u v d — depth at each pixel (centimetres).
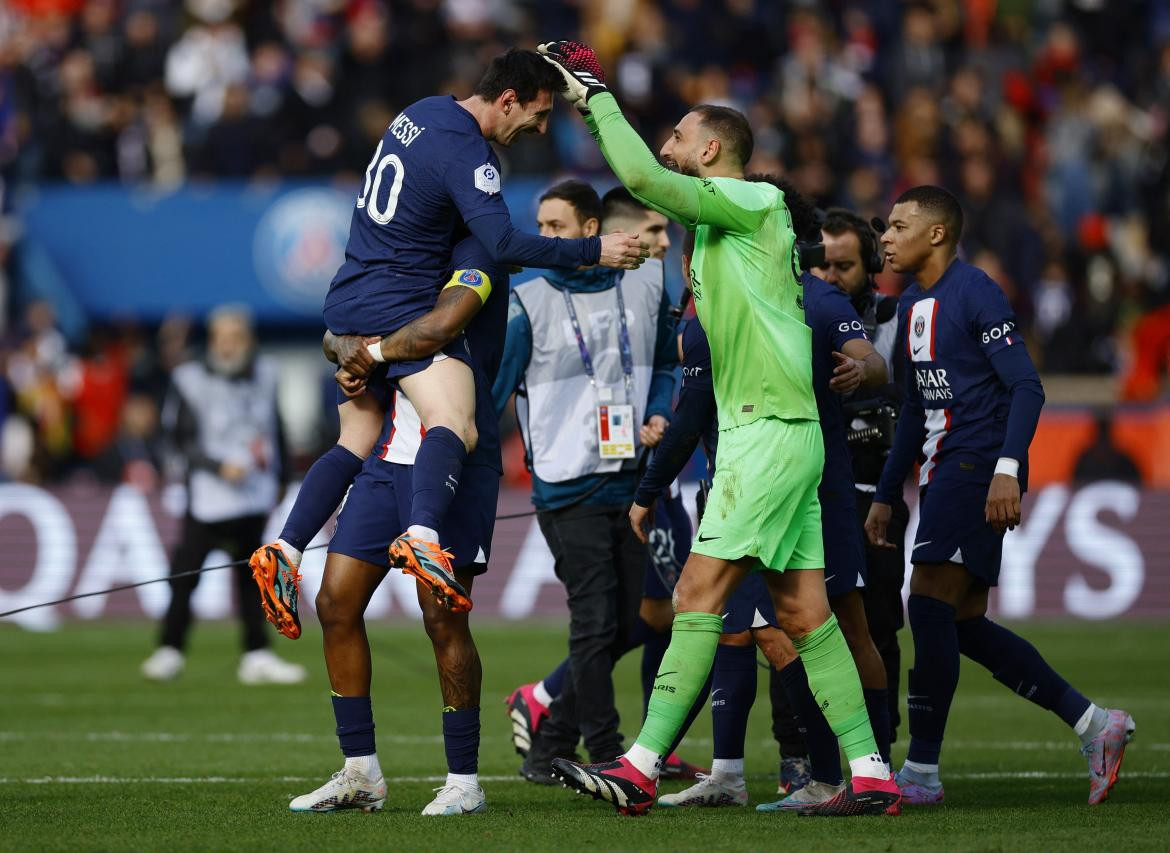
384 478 1969
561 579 2361
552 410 2352
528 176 6319
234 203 6366
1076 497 5147
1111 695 3453
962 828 1780
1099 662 4094
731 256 1859
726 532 1847
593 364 2364
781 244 1884
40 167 6606
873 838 1703
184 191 6381
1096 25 7794
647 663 2442
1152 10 7881
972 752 2677
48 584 5366
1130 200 7031
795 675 2011
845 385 1941
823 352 1998
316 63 6781
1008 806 2016
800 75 6988
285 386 6581
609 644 2302
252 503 3966
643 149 1831
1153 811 1947
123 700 3525
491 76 1977
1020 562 5141
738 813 1967
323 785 2095
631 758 1869
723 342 1861
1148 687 3600
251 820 1861
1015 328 2089
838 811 1898
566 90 1922
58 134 6638
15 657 4469
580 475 2323
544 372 2364
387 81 6825
